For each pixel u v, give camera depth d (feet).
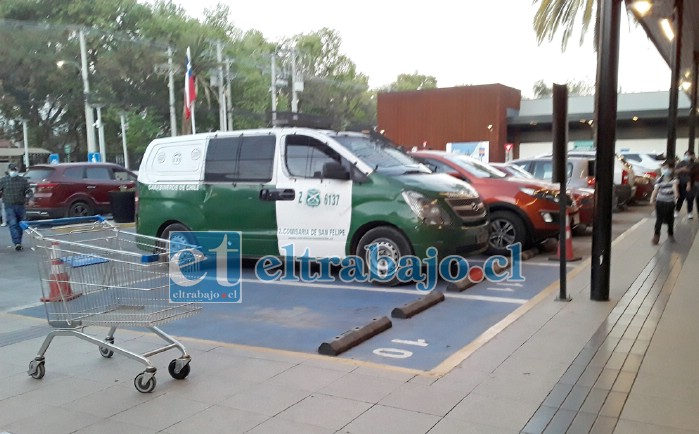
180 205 31.09
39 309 24.67
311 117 30.71
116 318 15.40
